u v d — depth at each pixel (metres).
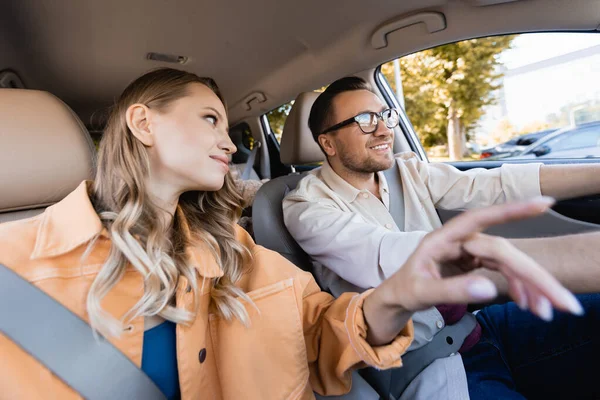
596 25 1.34
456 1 1.43
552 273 0.49
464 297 0.39
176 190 0.71
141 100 0.67
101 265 0.58
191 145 0.66
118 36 1.72
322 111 1.42
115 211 0.63
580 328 0.99
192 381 0.62
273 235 1.34
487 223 0.38
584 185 1.28
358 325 0.62
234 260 0.79
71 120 1.05
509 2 1.36
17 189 0.95
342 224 1.12
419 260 0.44
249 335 0.69
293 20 1.67
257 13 1.61
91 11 1.53
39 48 1.79
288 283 0.74
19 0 1.44
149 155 0.67
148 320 0.61
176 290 0.63
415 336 0.96
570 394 0.99
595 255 0.48
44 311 0.54
